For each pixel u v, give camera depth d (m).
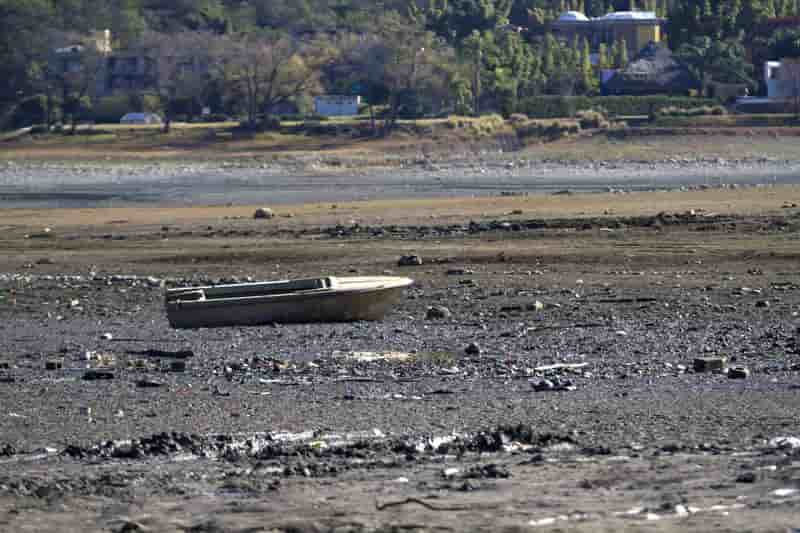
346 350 85.00
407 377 72.69
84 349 88.88
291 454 49.75
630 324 94.75
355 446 51.06
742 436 51.62
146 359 82.94
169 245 175.50
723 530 34.12
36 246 179.75
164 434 53.94
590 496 39.12
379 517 37.00
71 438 55.94
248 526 36.50
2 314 111.06
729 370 70.62
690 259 140.75
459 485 41.66
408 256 145.12
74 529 36.84
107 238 188.38
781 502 37.31
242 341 90.62
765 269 131.25
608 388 67.06
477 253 151.38
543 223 183.12
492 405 62.22
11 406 65.06
